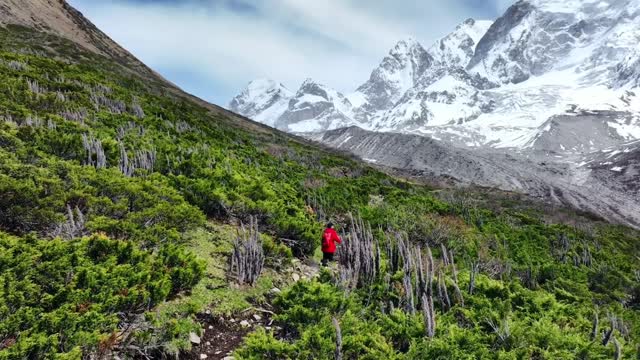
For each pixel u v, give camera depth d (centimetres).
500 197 5175
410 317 727
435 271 982
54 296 569
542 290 1105
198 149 1739
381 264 963
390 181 3133
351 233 1098
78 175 984
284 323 736
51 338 488
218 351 677
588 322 822
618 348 653
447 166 15538
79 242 714
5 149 1020
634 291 1253
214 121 3931
